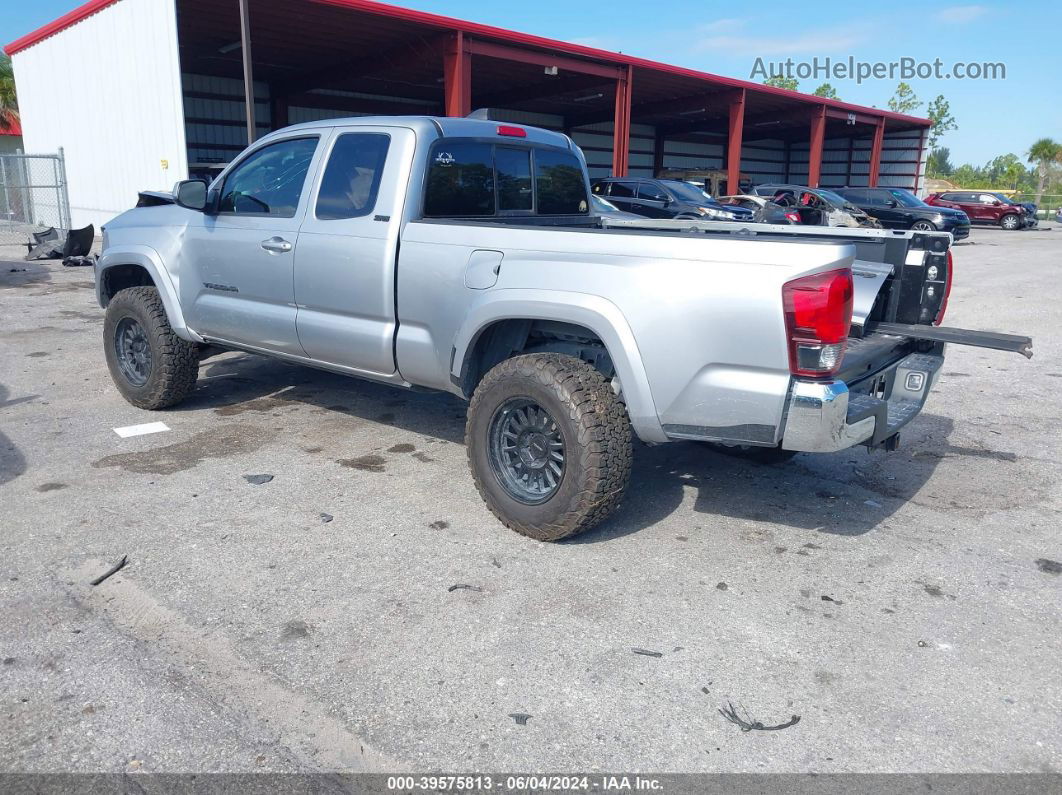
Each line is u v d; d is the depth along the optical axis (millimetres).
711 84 27078
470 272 4059
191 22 18469
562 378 3713
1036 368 8039
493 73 25031
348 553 3824
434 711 2729
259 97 27562
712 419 3504
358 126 4645
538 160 5246
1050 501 4664
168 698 2762
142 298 5719
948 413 6449
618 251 3637
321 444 5340
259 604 3361
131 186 18922
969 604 3508
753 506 4516
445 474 4859
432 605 3385
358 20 18141
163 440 5359
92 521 4098
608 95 29047
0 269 14242
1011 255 21562
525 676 2924
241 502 4379
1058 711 2799
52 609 3287
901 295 4480
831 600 3514
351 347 4664
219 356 7820
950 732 2684
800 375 3326
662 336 3502
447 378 4332
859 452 5469
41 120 22656
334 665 2963
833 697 2854
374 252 4418
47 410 5973
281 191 4980
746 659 3064
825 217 20859
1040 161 64375
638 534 4121
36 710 2686
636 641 3162
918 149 39844
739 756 2553
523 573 3674
